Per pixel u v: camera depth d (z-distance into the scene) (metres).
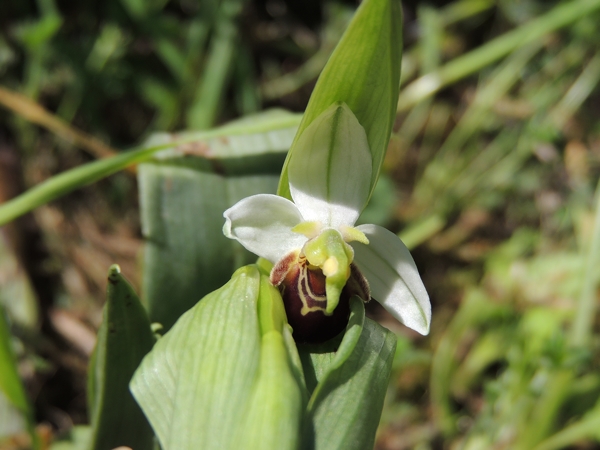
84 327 0.13
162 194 0.09
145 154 0.09
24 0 0.15
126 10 0.16
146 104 0.16
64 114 0.15
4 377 0.08
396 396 0.13
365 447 0.06
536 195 0.15
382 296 0.07
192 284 0.08
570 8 0.15
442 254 0.15
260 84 0.17
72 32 0.16
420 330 0.06
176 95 0.16
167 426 0.06
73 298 0.13
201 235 0.09
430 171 0.16
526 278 0.13
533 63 0.17
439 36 0.17
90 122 0.15
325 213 0.06
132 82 0.16
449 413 0.12
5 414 0.10
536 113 0.16
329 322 0.06
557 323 0.12
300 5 0.18
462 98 0.17
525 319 0.12
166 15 0.17
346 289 0.06
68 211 0.14
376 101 0.06
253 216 0.06
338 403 0.06
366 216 0.13
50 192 0.09
